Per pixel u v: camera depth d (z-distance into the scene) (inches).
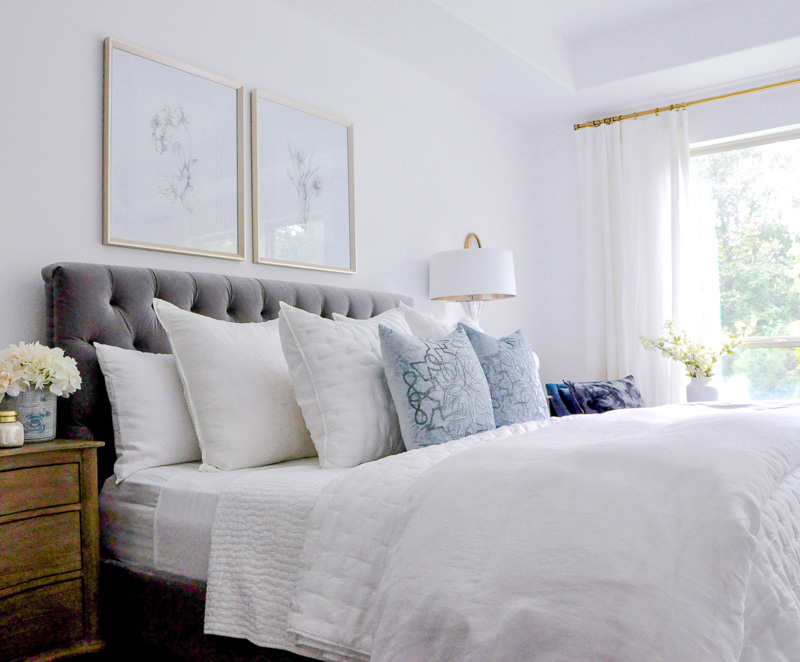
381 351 80.7
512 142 186.4
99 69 94.7
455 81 159.8
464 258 141.4
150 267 99.0
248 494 65.4
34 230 86.4
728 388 172.9
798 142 167.5
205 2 110.0
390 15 127.6
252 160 114.9
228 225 109.8
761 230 171.2
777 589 43.3
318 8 124.6
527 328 188.9
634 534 42.5
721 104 171.6
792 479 56.0
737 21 148.2
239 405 78.6
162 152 101.2
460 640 42.2
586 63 166.1
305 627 53.4
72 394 79.8
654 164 176.2
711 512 43.2
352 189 133.4
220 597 62.1
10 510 64.7
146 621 69.3
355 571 53.6
